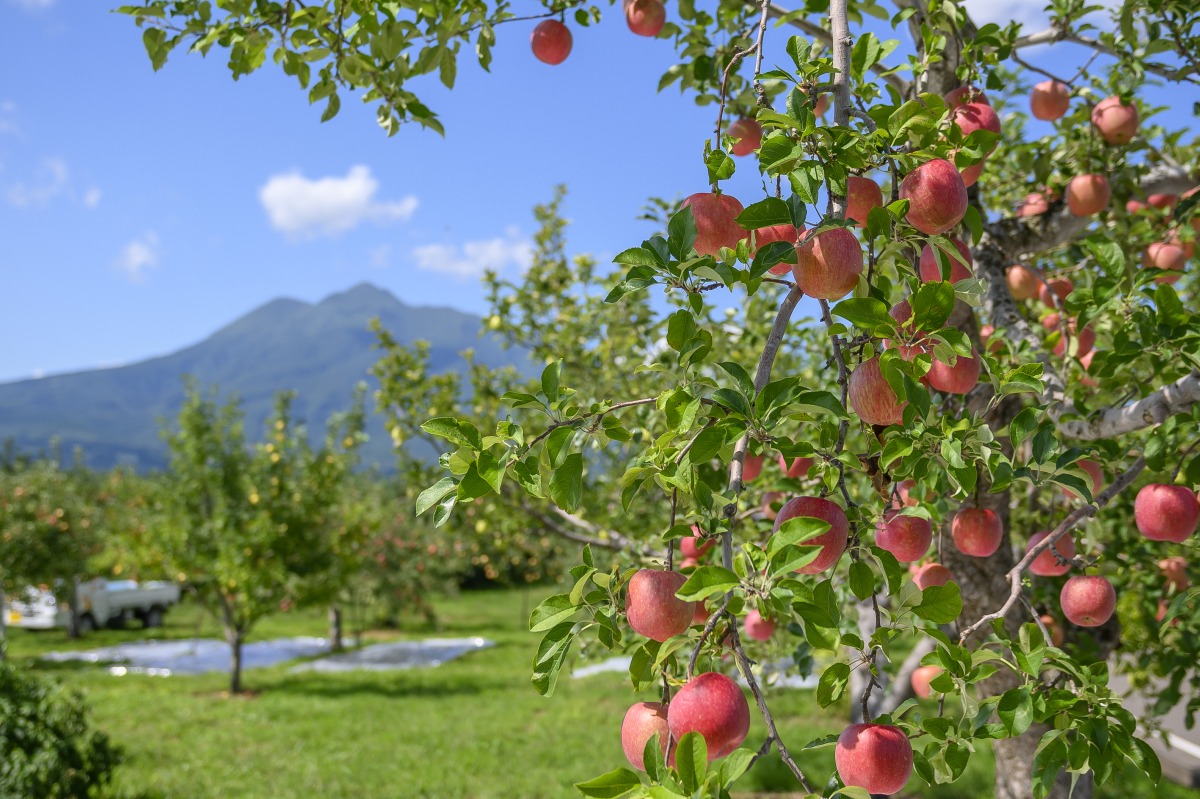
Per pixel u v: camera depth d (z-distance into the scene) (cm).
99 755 653
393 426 660
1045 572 230
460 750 925
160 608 2402
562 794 761
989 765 767
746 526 326
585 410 152
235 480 1377
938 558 253
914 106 162
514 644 1972
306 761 877
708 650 135
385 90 311
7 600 2033
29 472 2138
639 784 117
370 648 1936
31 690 653
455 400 660
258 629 2327
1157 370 215
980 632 277
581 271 654
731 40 316
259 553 1338
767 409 142
